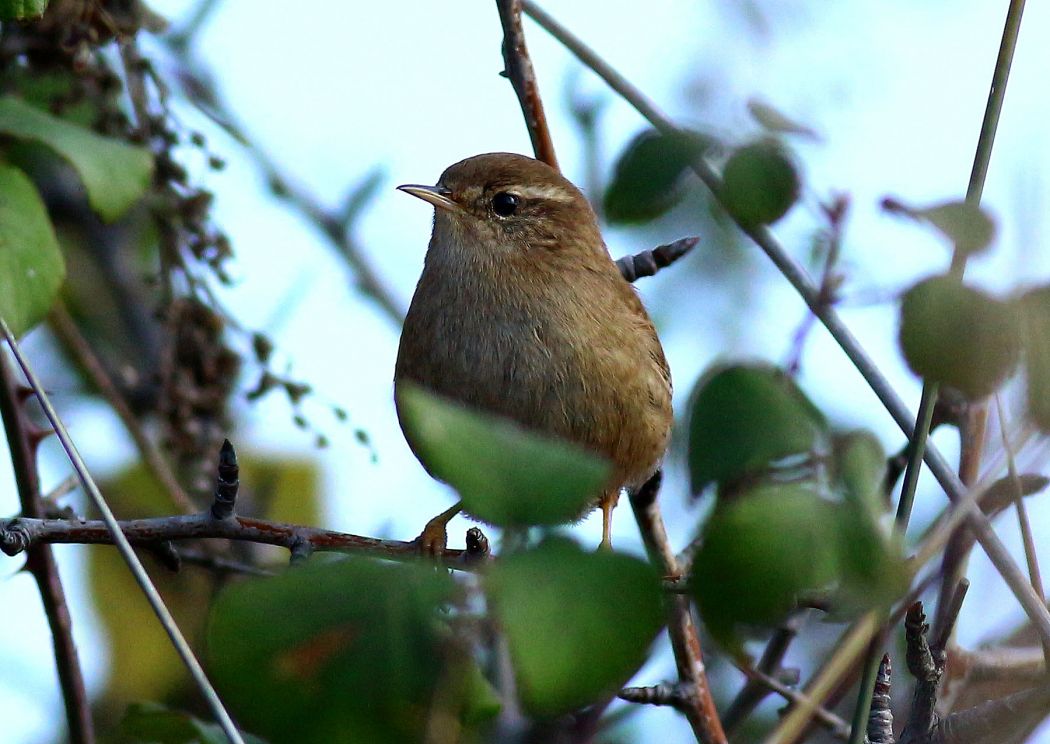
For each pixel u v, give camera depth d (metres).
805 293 6.63
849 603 3.37
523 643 3.02
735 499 3.48
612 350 8.66
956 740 5.89
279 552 10.16
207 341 8.79
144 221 11.00
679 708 7.29
